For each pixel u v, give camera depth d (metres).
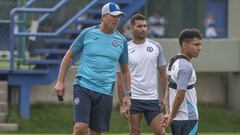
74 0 52.56
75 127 28.28
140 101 32.47
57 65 50.22
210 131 50.56
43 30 51.69
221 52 54.78
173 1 57.41
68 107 51.94
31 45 50.81
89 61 28.45
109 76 28.66
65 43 50.03
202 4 57.50
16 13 48.00
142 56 32.50
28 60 49.62
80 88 28.41
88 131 29.47
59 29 49.06
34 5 52.91
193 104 25.19
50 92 52.62
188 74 24.61
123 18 51.78
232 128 50.94
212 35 57.31
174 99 24.77
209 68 54.75
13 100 51.78
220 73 55.88
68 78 52.09
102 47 28.45
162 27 57.16
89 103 28.41
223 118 52.12
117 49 28.73
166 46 54.06
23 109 49.84
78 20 49.88
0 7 52.56
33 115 50.19
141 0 52.44
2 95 48.81
